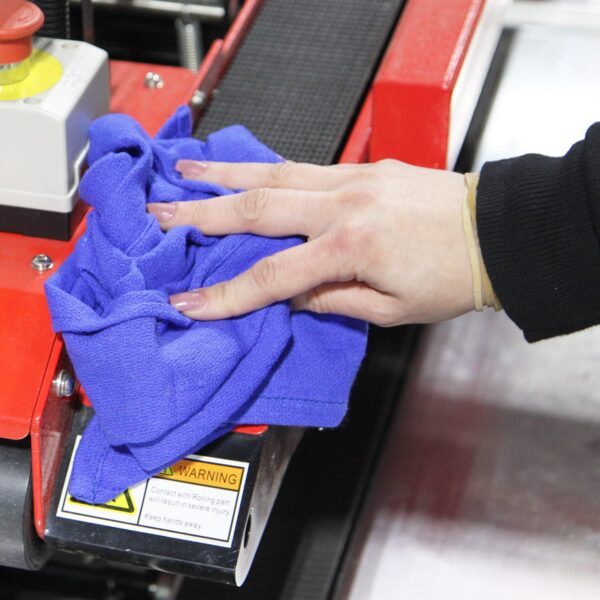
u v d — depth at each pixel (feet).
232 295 3.15
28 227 3.53
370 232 3.17
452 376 4.51
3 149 3.37
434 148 3.83
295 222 3.27
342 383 3.35
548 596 3.70
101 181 3.18
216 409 3.01
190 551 3.07
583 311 3.21
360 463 4.49
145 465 2.99
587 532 3.89
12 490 3.13
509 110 5.51
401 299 3.26
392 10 5.05
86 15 4.13
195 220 3.31
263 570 4.27
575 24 6.13
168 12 5.12
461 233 3.22
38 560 3.28
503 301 3.22
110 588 4.50
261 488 3.20
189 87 4.39
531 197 3.15
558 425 4.28
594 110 5.51
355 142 4.18
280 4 5.09
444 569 3.83
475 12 4.21
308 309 3.35
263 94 4.56
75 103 3.42
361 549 3.95
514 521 3.95
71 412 3.28
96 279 3.18
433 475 4.14
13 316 3.23
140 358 2.89
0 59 3.29
